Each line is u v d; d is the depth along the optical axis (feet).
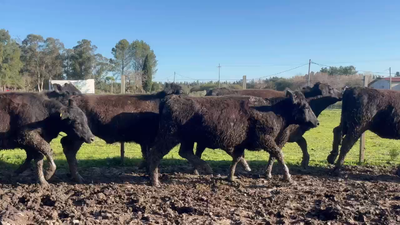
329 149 25.85
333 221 10.29
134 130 15.74
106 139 15.89
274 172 17.35
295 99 14.64
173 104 14.17
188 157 15.21
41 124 14.07
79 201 12.07
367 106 15.93
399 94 16.10
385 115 15.97
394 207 11.61
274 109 14.79
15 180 14.89
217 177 16.01
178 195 12.84
